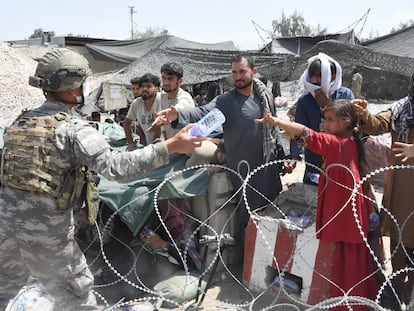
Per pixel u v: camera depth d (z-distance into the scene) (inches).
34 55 929.5
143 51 704.4
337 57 414.3
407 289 137.9
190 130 107.6
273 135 164.6
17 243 104.0
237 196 161.5
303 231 134.8
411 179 130.0
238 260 168.7
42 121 100.2
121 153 96.7
